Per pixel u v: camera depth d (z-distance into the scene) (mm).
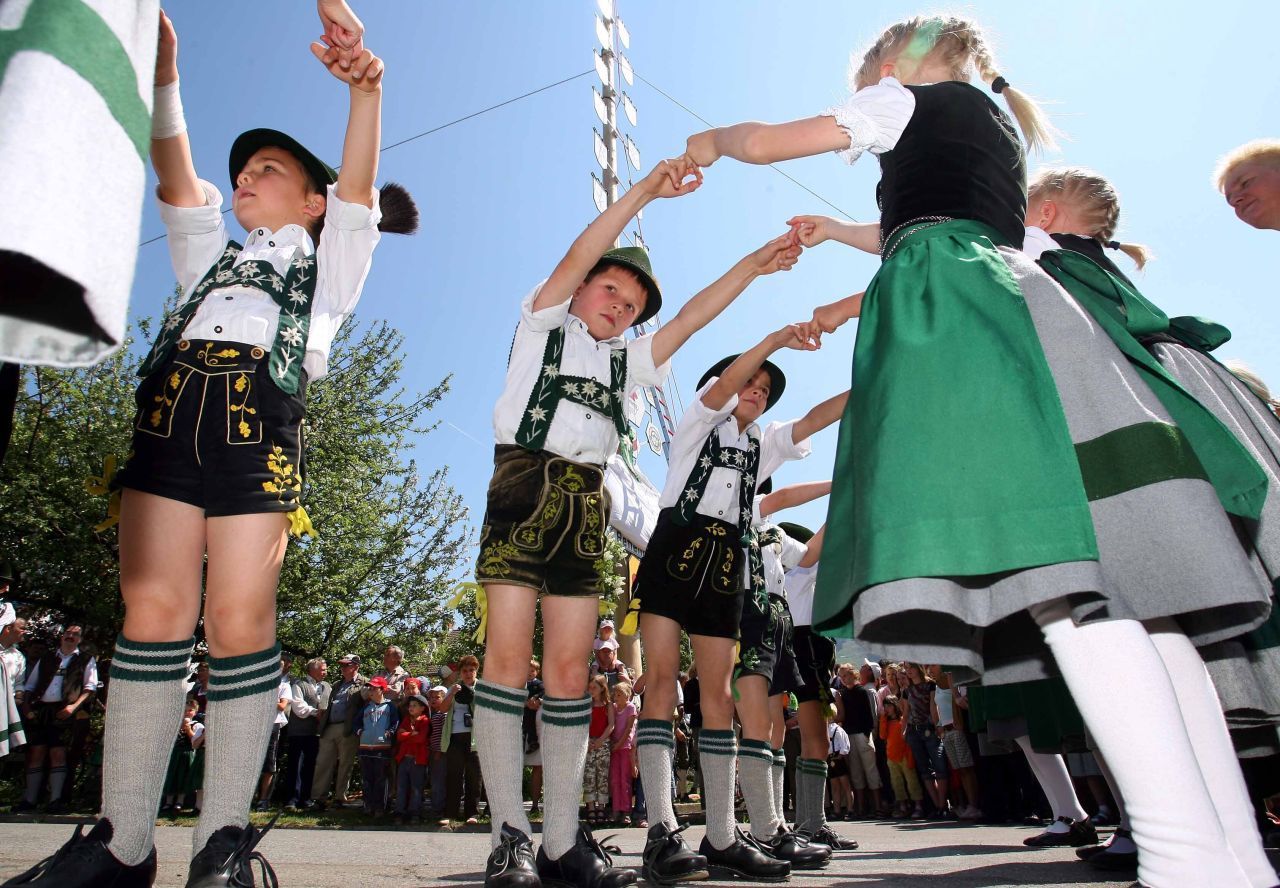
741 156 2021
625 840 5902
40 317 883
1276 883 1539
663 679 3203
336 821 8422
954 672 1874
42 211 797
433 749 8758
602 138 15609
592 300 2848
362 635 14328
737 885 2803
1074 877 2822
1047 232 2527
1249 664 1934
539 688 8688
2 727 6895
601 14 16203
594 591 2639
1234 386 2156
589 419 2639
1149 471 1438
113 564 12688
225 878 1649
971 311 1531
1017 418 1400
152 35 1048
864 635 1478
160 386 1906
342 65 1998
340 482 14008
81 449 12977
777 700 4586
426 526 15328
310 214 2320
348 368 15094
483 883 2625
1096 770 6250
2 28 896
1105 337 1613
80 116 869
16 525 12562
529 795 10938
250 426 1888
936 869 3303
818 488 4398
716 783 3172
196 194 2189
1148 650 1378
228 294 2014
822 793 4750
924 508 1367
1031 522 1325
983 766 7867
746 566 3707
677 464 3443
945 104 1899
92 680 9320
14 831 5316
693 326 2914
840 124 1870
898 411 1465
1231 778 1608
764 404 3691
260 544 1854
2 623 9039
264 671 1851
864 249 2693
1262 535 1839
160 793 1789
